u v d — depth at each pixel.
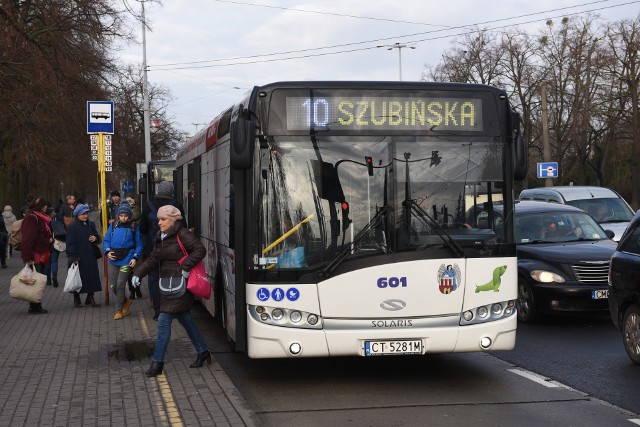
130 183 45.50
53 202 59.31
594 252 12.11
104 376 8.23
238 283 7.96
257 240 7.64
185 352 9.67
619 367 8.95
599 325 12.07
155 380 8.00
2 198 35.94
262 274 7.60
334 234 7.65
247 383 8.38
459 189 7.83
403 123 7.84
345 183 7.71
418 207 7.73
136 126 61.25
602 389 7.89
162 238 8.39
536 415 6.89
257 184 7.68
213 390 7.52
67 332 11.31
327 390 7.98
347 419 6.82
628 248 9.38
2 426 6.39
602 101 49.56
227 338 11.09
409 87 7.89
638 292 8.89
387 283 7.63
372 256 7.64
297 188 7.69
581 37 50.31
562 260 11.96
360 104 7.82
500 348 7.81
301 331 7.54
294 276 7.60
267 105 7.74
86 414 6.72
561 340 10.78
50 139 29.12
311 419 6.84
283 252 7.62
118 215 12.70
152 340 10.57
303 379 8.53
